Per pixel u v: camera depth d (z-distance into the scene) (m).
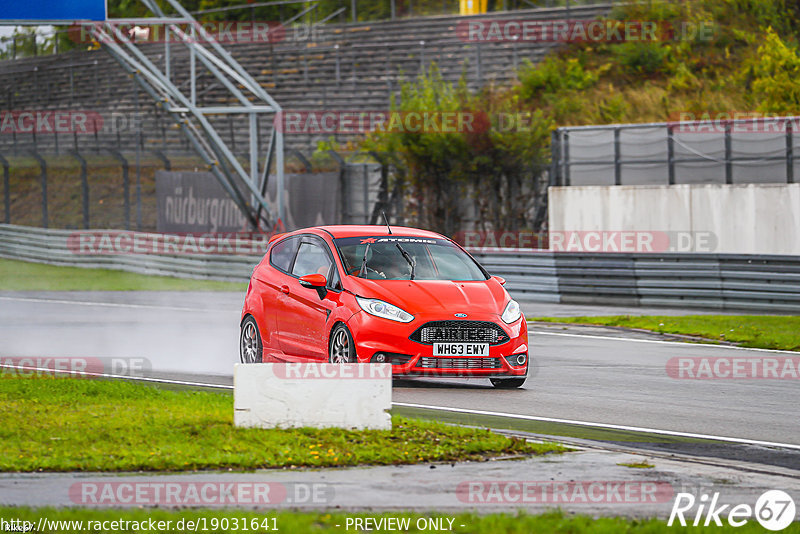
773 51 82.44
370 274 31.70
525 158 77.75
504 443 22.11
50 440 21.61
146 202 102.12
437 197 80.81
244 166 100.12
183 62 122.25
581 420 26.50
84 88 130.62
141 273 81.88
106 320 51.91
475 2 123.06
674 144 67.44
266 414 22.83
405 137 80.38
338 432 22.52
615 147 69.81
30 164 115.88
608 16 103.94
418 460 20.69
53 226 103.62
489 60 107.00
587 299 60.31
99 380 30.94
